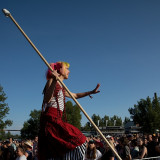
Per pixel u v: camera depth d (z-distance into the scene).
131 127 59.03
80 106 2.60
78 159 2.53
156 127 38.09
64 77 3.05
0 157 9.37
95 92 3.29
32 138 58.94
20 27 2.64
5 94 30.41
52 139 2.58
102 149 7.86
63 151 2.54
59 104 2.78
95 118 98.12
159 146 7.74
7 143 11.05
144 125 38.50
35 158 9.95
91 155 6.32
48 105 2.77
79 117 66.56
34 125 59.53
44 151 2.62
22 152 6.73
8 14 2.57
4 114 29.75
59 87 2.87
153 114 38.38
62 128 2.62
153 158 7.44
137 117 39.91
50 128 2.63
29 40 2.65
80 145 2.57
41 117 2.74
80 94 3.31
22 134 61.88
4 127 29.97
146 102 40.09
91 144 6.44
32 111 61.00
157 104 40.34
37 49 2.66
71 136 2.58
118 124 107.06
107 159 5.98
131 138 9.23
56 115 2.70
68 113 66.31
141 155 7.21
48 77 2.99
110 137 8.27
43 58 2.66
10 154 9.46
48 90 2.67
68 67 3.10
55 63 3.08
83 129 87.38
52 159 2.57
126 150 7.17
